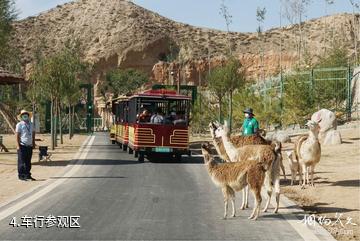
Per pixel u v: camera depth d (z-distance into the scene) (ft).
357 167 75.25
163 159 95.30
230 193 40.32
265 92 180.04
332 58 213.05
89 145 142.61
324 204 47.98
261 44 580.30
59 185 58.85
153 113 90.53
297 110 151.94
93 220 39.24
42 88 132.46
